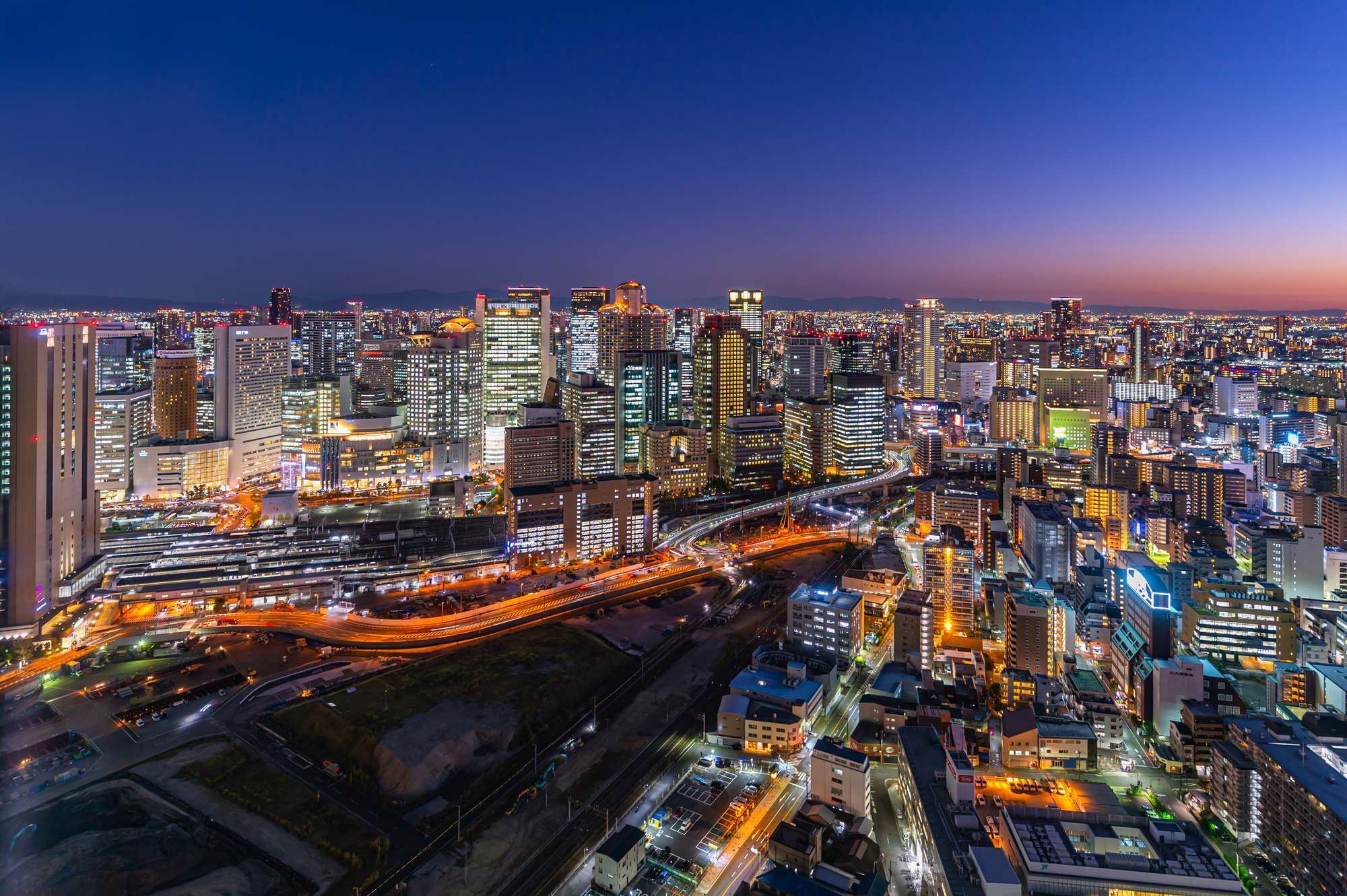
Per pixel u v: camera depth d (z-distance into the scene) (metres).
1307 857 178.75
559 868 191.38
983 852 171.25
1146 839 177.75
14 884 178.38
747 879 184.88
